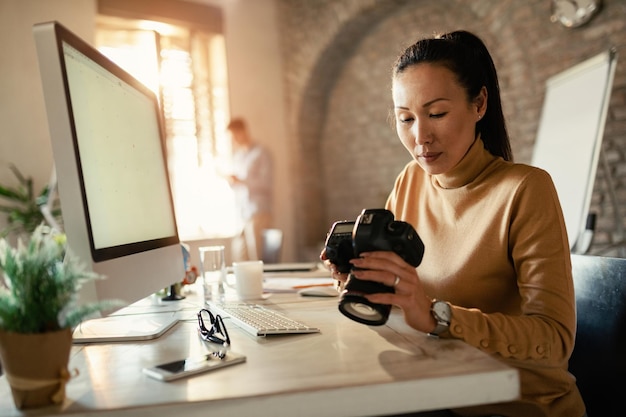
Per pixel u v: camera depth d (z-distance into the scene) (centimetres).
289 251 500
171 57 442
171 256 121
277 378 64
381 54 452
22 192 347
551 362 82
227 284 160
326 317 101
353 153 482
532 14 327
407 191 125
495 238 98
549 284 86
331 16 454
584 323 103
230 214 475
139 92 119
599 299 100
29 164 361
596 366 99
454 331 77
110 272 84
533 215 92
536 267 88
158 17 424
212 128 466
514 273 98
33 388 58
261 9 490
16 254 60
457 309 79
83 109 86
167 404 57
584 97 255
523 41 334
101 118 93
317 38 467
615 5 281
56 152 79
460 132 97
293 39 486
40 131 365
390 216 75
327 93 495
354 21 443
